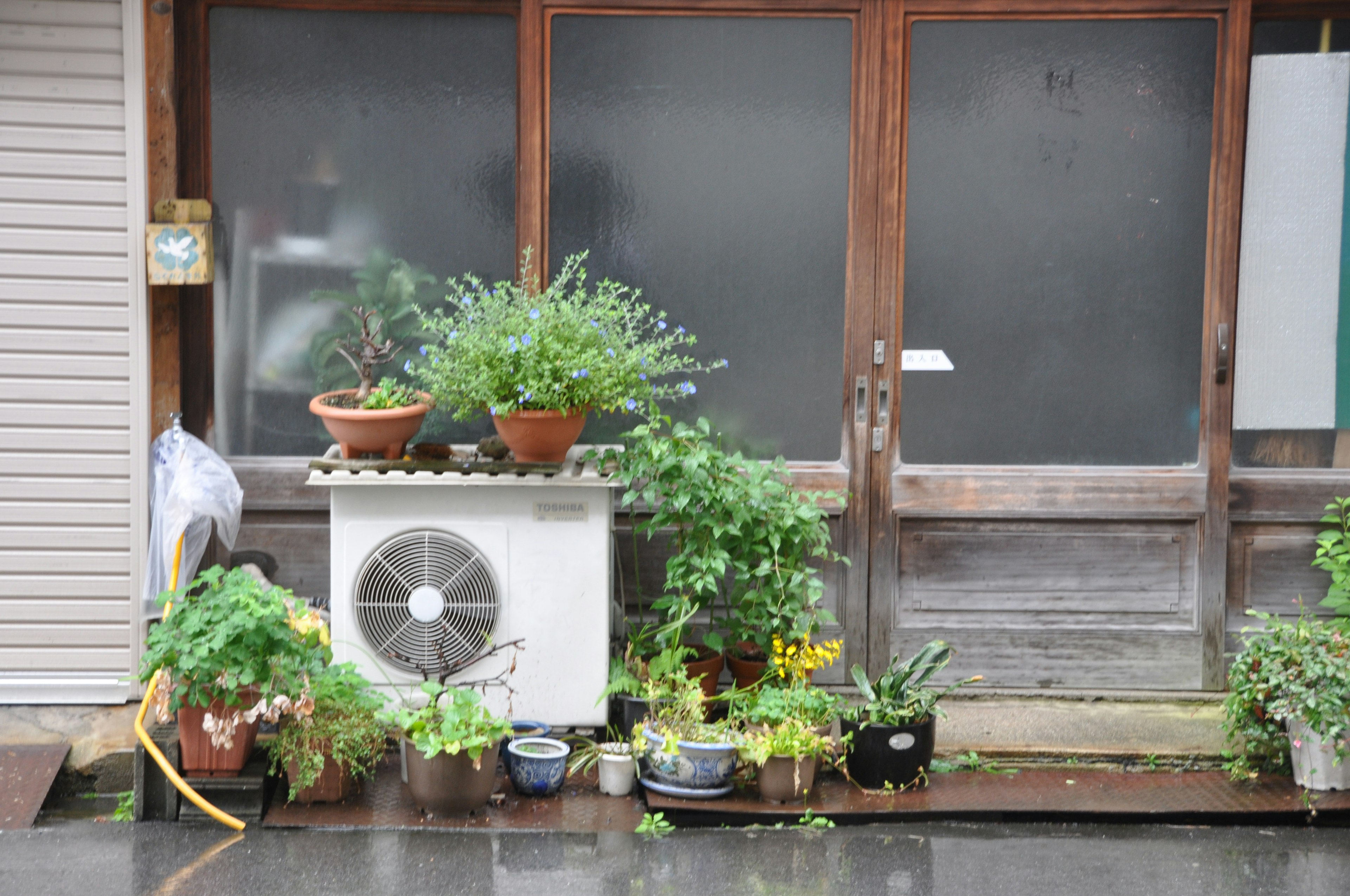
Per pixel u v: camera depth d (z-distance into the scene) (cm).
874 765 430
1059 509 503
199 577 420
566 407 439
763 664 470
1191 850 399
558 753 431
